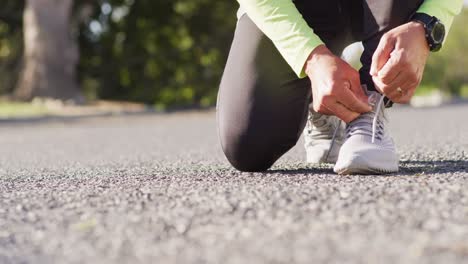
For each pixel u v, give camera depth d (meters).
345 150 1.86
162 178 2.00
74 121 8.51
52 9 11.41
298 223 1.20
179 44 14.00
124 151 3.86
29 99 11.42
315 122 2.28
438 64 23.38
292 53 1.83
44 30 11.38
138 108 11.80
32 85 11.47
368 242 1.05
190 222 1.25
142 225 1.24
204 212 1.34
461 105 10.70
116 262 1.00
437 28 1.77
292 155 2.91
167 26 14.03
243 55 2.03
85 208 1.46
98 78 14.36
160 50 13.91
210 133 5.61
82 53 14.05
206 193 1.58
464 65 25.31
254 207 1.36
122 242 1.11
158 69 14.06
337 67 1.77
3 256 1.08
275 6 1.86
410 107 10.61
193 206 1.41
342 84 1.76
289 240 1.08
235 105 2.03
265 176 1.95
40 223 1.32
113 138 5.37
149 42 14.04
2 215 1.43
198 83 13.91
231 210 1.34
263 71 1.99
